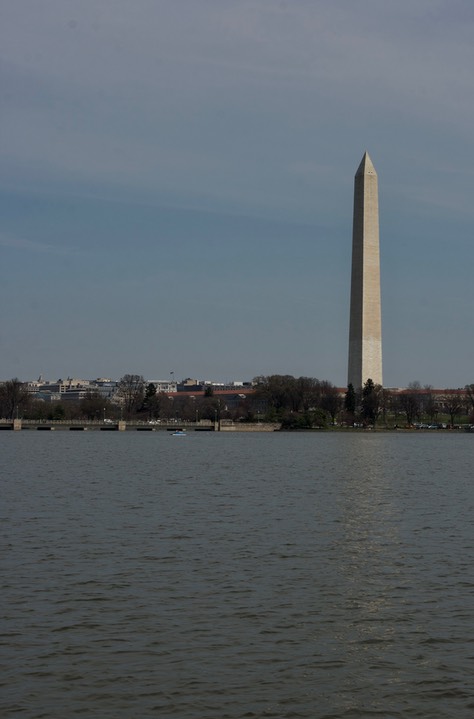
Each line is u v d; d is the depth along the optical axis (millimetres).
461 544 51969
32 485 87562
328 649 32125
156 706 27359
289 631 34094
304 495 78750
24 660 30672
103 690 28359
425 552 49344
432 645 32625
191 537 53531
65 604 37375
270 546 50656
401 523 60531
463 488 87875
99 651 31625
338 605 37719
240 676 29609
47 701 27531
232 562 46000
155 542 51625
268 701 27812
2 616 35500
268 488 85750
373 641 33031
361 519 62438
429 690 28672
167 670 29984
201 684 28922
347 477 101000
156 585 40750
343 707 27500
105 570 43781
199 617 35750
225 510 66812
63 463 125312
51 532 55000
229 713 27016
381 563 46156
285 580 42031
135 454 152375
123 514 64062
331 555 48188
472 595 39500
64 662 30531
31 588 40000
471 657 31422
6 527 57031
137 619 35344
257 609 36938
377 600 38562
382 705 27641
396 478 100250
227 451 164875
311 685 28984
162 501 72875
